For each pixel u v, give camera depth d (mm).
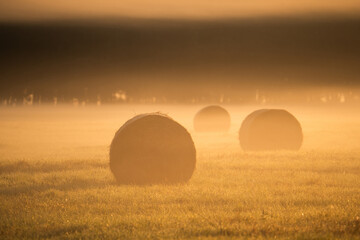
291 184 51469
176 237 30547
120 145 53375
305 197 43438
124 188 49375
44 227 33656
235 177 55875
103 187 50812
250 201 42156
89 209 39344
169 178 54094
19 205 41375
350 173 59625
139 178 53562
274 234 31094
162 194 45625
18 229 33156
